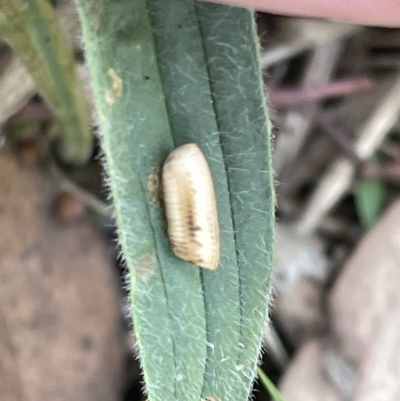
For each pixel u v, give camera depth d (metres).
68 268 0.06
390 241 0.06
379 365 0.06
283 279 0.06
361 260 0.06
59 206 0.06
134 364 0.06
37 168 0.06
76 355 0.06
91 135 0.05
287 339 0.06
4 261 0.05
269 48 0.06
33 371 0.05
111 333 0.06
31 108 0.06
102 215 0.06
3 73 0.05
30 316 0.05
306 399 0.06
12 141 0.06
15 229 0.06
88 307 0.06
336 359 0.06
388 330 0.06
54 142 0.06
